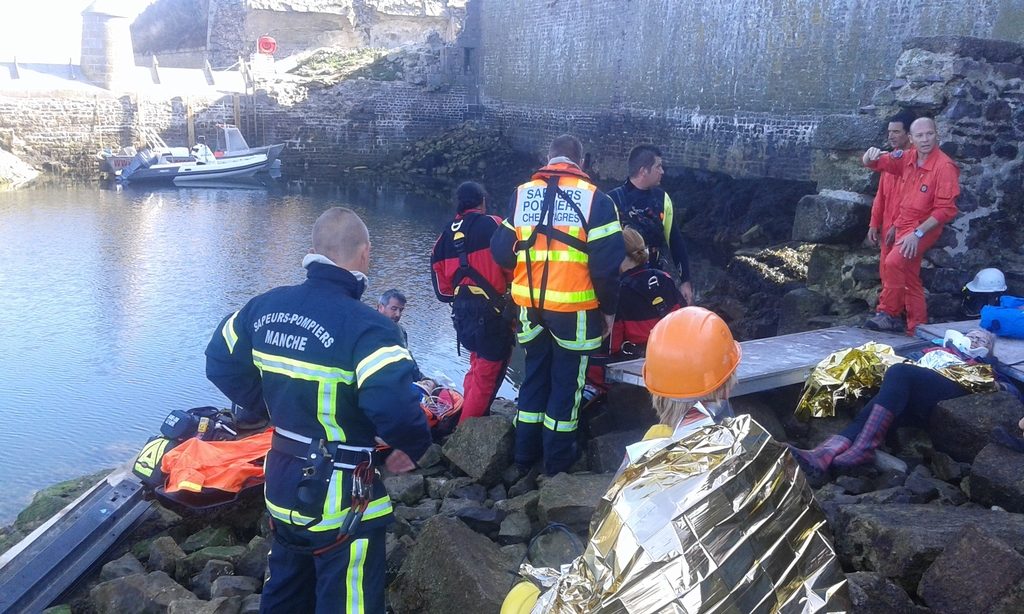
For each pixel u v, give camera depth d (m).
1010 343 5.32
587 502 4.30
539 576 2.68
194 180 33.97
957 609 3.11
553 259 4.60
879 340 6.11
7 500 7.80
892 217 6.61
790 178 23.69
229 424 5.30
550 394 4.97
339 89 39.62
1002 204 7.24
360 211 27.47
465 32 41.12
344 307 3.05
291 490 3.03
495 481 5.20
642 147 6.02
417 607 3.79
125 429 9.61
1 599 4.30
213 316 14.55
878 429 4.62
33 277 16.98
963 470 4.42
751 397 5.39
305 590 3.30
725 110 26.08
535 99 37.47
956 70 7.06
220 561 4.46
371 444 3.15
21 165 32.72
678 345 2.51
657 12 29.16
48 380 11.19
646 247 5.85
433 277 5.93
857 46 21.33
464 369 11.21
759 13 24.41
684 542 2.09
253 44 44.78
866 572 3.29
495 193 34.50
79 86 34.66
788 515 2.26
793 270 13.94
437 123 41.28
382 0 44.75
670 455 2.26
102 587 4.23
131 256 19.31
